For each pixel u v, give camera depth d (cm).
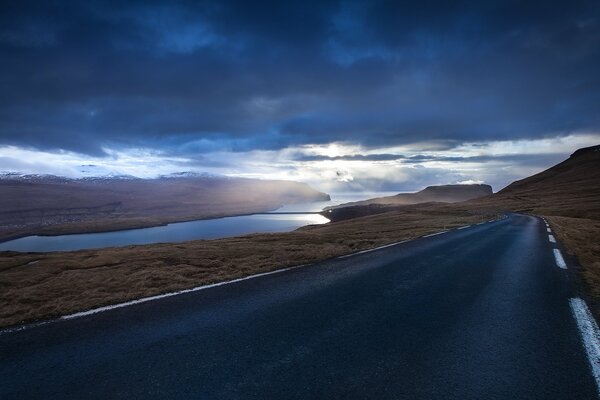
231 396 414
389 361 514
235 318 702
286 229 18212
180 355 527
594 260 1499
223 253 1773
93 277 1161
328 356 527
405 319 705
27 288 1016
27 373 471
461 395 426
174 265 1404
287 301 829
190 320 689
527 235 2591
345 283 1022
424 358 527
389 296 880
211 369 482
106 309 767
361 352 544
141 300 841
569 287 997
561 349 570
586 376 482
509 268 1284
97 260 1727
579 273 1203
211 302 820
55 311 756
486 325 677
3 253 2975
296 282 1034
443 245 1983
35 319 707
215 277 1118
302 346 564
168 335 609
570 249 1822
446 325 673
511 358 533
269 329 641
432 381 459
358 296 878
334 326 659
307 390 429
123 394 419
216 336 605
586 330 657
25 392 423
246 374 469
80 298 876
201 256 1675
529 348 571
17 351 543
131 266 1392
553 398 426
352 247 2023
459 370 491
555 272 1216
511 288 980
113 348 553
